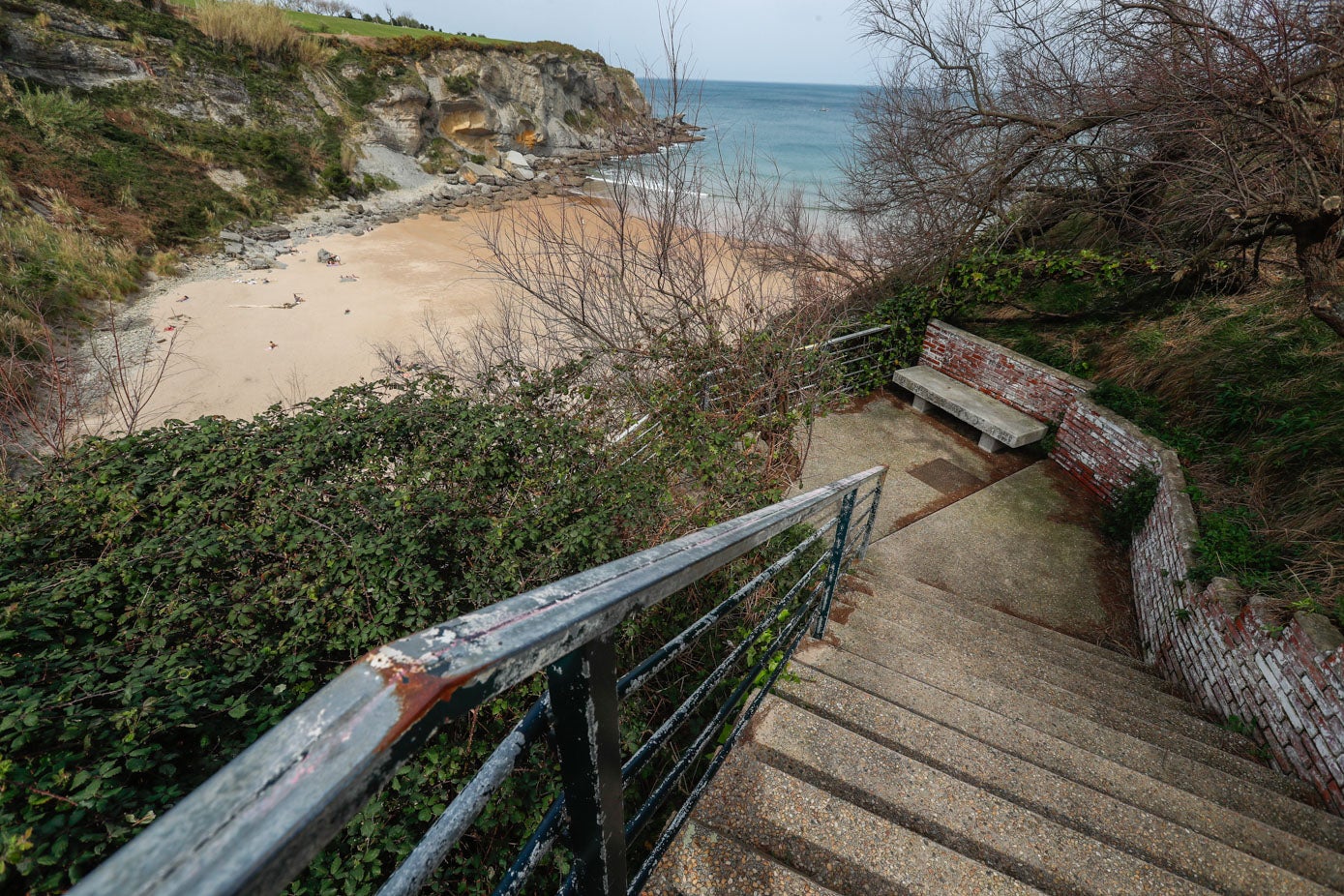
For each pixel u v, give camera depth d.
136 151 20.38
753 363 6.17
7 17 19.98
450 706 0.48
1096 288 7.67
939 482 6.50
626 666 3.33
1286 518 4.29
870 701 2.56
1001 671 3.45
